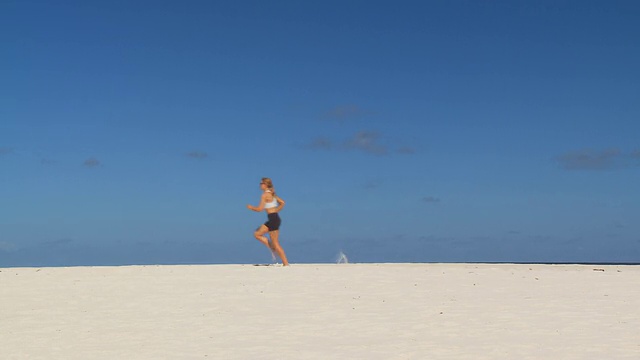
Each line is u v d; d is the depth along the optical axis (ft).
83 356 30.37
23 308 42.83
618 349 30.58
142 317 39.58
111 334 35.01
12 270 60.29
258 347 31.71
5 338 34.42
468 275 56.03
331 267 62.49
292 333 34.71
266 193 62.75
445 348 31.07
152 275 55.62
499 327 35.63
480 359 28.99
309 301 44.04
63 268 61.62
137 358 29.86
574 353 29.89
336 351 30.76
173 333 35.06
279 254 63.62
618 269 64.34
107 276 55.21
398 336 33.76
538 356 29.40
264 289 48.57
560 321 37.09
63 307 42.98
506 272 58.49
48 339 34.04
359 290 48.08
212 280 52.65
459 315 39.01
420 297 45.32
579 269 64.08
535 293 46.96
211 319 38.73
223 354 30.42
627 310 40.32
